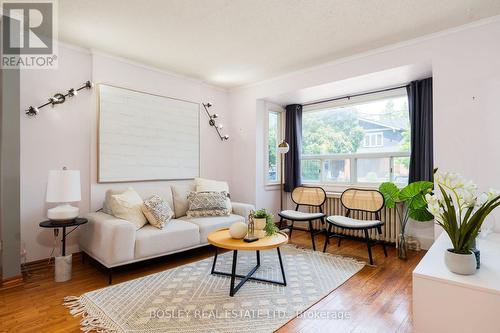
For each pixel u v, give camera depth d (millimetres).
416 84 3596
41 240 3020
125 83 3641
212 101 4789
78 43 3191
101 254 2602
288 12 2561
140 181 3764
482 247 2148
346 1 2391
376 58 3377
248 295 2281
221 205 3625
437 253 2004
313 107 4871
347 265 2996
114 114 3520
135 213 2949
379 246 3758
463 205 1634
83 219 2826
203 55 3539
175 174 4152
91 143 3342
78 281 2557
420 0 2371
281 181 4750
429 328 1587
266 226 2578
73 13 2570
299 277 2662
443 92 2910
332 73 3766
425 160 3455
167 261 3135
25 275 2682
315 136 4918
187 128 4336
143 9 2510
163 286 2438
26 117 2920
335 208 4328
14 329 1787
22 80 2900
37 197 2984
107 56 3471
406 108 3895
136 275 2713
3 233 2396
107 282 2537
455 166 2830
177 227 3018
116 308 2053
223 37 3057
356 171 4387
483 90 2691
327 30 2900
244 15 2613
